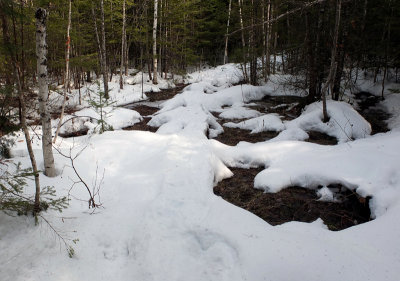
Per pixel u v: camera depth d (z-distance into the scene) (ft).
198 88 53.83
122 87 55.67
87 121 31.37
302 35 39.58
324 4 29.32
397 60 39.27
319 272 8.72
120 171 17.75
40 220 11.48
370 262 8.92
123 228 11.94
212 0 60.49
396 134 20.77
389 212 11.88
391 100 38.65
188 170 16.93
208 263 9.97
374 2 40.86
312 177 16.79
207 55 98.48
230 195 17.12
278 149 20.99
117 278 9.66
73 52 47.50
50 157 14.49
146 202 13.82
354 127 26.81
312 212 14.93
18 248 10.11
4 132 13.89
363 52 43.16
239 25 47.85
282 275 8.90
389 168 14.83
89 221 12.10
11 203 10.63
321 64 34.17
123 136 22.82
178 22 72.08
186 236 11.40
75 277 9.41
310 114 29.48
